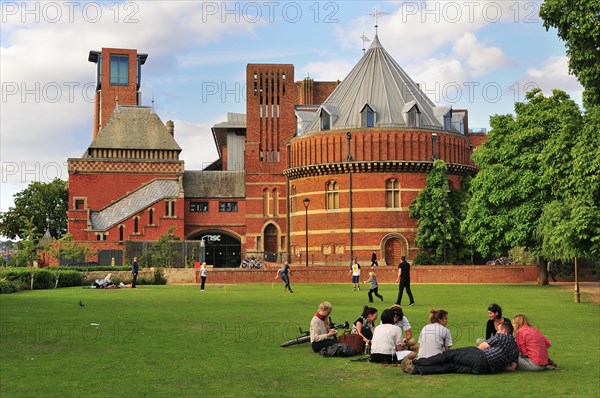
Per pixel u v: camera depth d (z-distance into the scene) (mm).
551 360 16422
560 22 35031
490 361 15578
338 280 56625
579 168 33406
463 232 56094
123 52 101938
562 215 36812
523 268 57281
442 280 56438
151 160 85062
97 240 76438
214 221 84938
